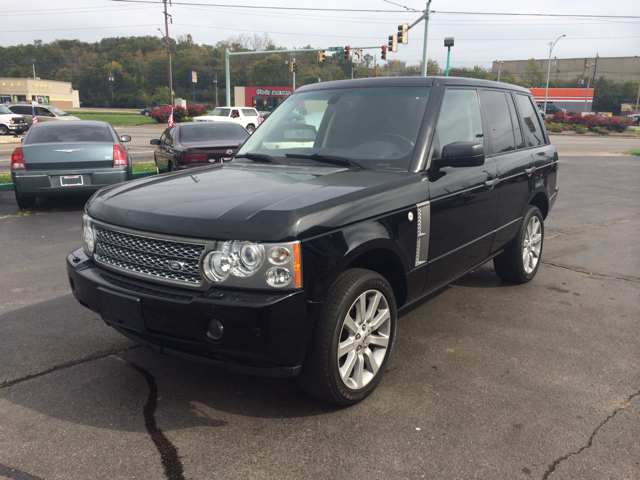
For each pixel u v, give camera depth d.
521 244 4.92
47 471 2.43
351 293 2.75
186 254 2.62
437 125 3.63
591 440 2.69
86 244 3.17
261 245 2.47
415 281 3.37
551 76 131.88
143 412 2.93
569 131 44.62
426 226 3.34
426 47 24.22
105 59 139.25
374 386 3.09
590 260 6.15
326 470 2.44
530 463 2.50
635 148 25.92
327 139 3.84
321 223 2.61
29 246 6.52
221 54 131.50
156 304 2.62
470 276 5.53
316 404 3.02
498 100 4.63
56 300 4.69
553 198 5.62
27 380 3.28
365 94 3.97
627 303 4.73
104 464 2.48
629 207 9.71
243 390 3.18
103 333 4.01
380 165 3.46
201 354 2.68
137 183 3.40
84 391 3.16
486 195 4.05
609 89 113.12
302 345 2.60
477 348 3.78
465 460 2.52
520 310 4.54
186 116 43.22
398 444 2.64
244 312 2.44
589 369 3.46
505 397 3.10
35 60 135.38
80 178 8.37
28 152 8.18
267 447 2.61
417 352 3.71
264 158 3.87
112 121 46.28
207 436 2.71
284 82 108.94
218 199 2.82
